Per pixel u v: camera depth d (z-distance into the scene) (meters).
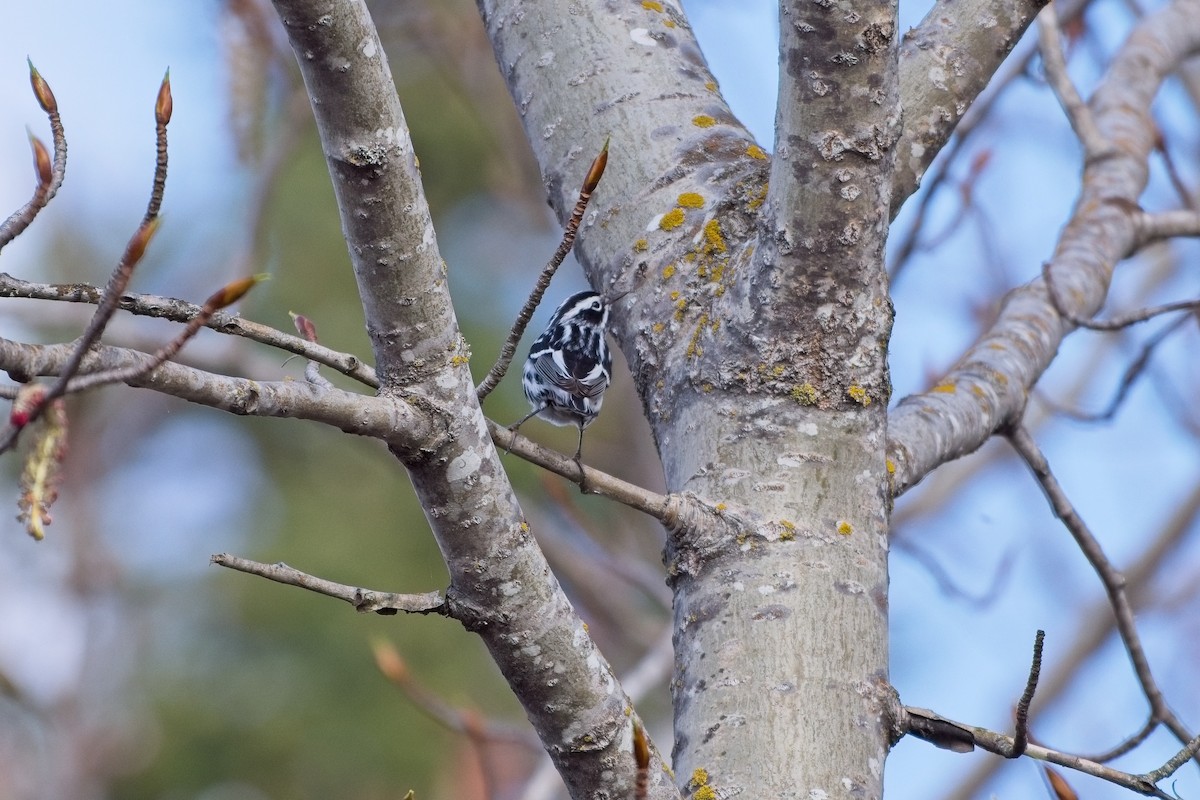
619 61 8.76
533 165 17.34
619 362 19.92
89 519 20.95
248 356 14.58
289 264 20.16
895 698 6.41
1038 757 6.17
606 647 16.28
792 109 6.32
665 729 16.34
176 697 19.67
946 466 18.22
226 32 12.91
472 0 16.23
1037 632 5.76
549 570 5.61
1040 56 11.77
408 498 21.61
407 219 5.18
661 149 8.27
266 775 19.16
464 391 5.39
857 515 6.72
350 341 19.89
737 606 6.50
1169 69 12.14
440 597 5.49
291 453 22.27
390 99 5.07
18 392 4.05
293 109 13.86
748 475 6.76
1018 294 9.79
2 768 19.56
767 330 6.84
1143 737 8.30
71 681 20.14
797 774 6.06
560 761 5.70
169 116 4.05
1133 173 10.89
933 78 8.21
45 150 4.57
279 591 20.38
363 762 19.09
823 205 6.45
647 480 19.14
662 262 7.75
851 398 6.80
